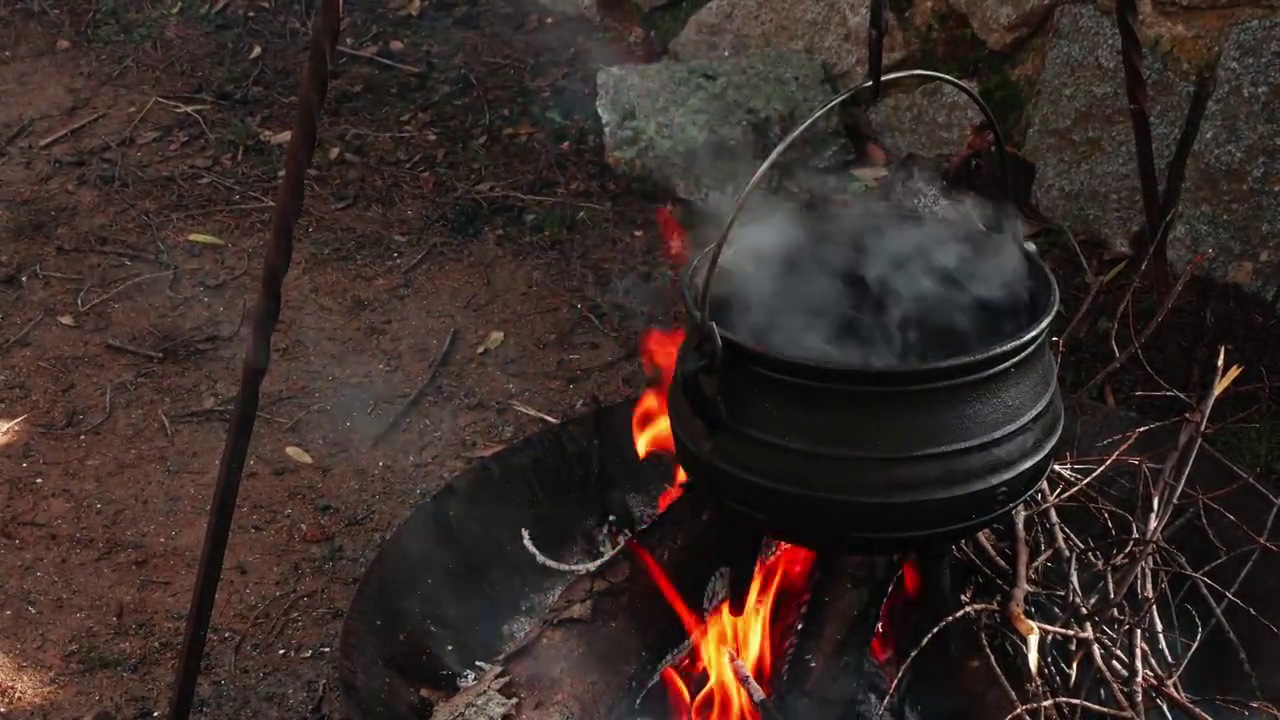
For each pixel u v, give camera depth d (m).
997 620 1.96
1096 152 3.42
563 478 2.35
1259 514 2.14
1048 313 1.58
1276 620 2.00
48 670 2.37
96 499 2.80
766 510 1.56
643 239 3.74
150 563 2.64
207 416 3.07
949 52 3.83
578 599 1.90
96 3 4.93
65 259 3.64
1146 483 2.26
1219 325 3.11
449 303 3.50
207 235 3.75
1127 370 3.03
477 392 3.16
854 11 3.96
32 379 3.17
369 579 1.95
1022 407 1.55
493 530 2.23
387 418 3.07
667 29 4.64
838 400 1.47
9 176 3.98
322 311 3.45
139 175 4.02
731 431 1.56
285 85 4.51
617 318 3.43
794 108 3.94
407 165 4.09
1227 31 3.12
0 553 2.64
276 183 4.02
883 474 1.48
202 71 4.57
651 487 2.45
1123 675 1.82
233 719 2.27
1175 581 2.22
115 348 3.29
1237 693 1.99
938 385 1.47
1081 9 3.41
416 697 1.90
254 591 2.56
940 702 1.85
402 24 4.86
